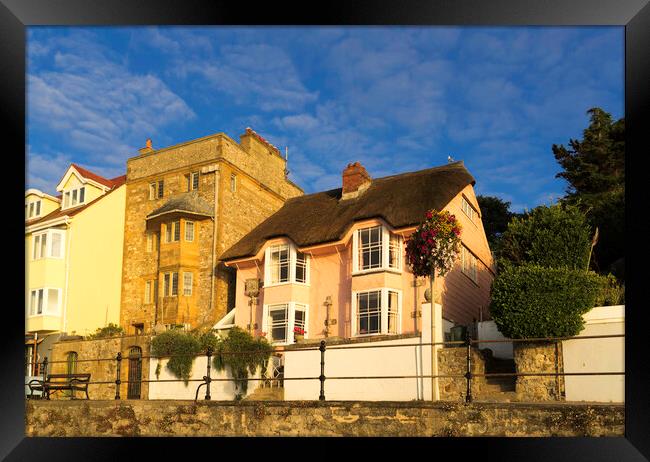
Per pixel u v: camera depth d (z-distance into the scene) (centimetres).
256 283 2659
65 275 3031
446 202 2330
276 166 3366
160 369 2208
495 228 3562
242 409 1232
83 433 1345
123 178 3591
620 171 2769
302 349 1723
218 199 2914
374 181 2730
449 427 1068
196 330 2650
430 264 1644
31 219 3509
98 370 2441
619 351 1397
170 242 2925
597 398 1401
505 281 1530
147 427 1303
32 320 3017
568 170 2847
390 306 2322
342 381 1647
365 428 1127
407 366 1560
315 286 2558
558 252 1839
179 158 3086
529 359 1481
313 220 2650
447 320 2202
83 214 3097
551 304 1452
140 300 3045
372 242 2406
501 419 1037
